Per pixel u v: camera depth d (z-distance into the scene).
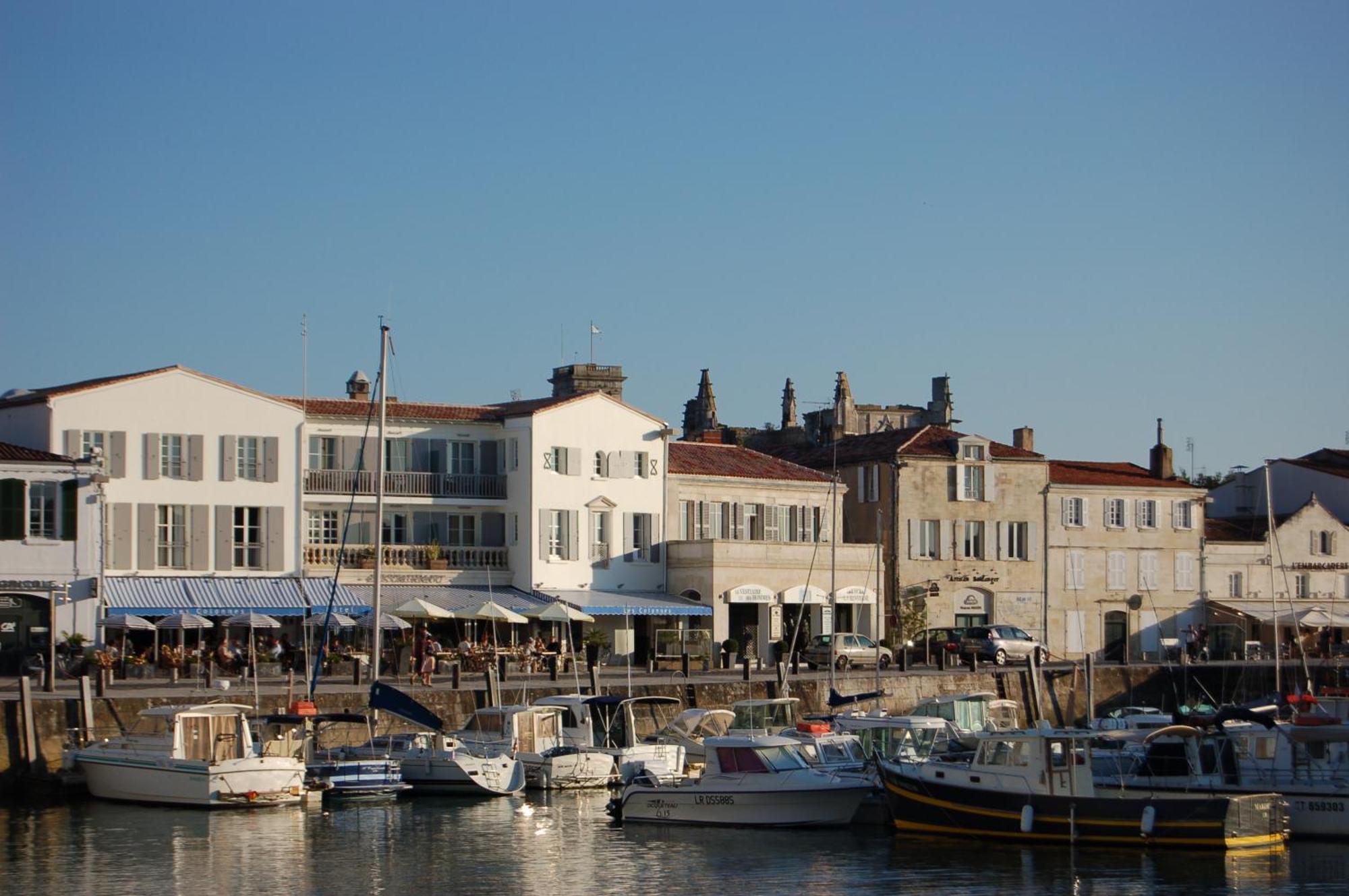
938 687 87.44
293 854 52.12
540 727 66.62
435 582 89.44
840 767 59.16
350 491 88.12
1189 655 106.81
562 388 121.56
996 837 54.72
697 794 57.81
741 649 94.88
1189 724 60.78
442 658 81.31
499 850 53.41
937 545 105.38
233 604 80.56
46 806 59.34
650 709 75.44
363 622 82.12
